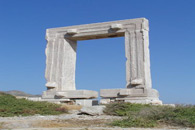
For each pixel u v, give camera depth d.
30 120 14.18
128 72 25.70
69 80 29.06
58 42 29.20
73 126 12.57
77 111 21.66
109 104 18.45
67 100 27.00
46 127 12.42
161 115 13.77
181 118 13.11
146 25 26.12
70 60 29.47
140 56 25.36
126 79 25.70
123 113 16.97
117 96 25.36
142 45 25.45
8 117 16.44
